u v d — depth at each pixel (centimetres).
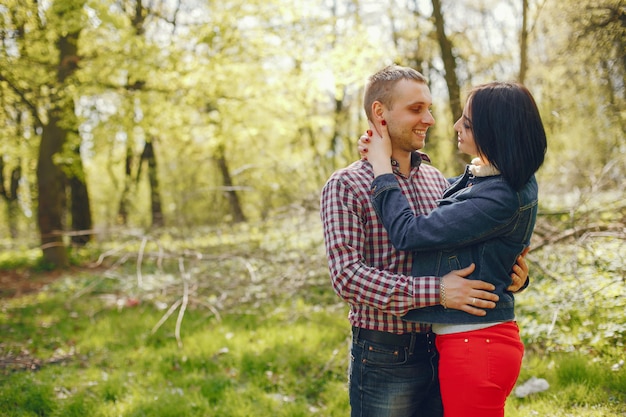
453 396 187
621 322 373
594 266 440
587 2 424
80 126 995
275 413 358
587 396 328
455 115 593
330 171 749
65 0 804
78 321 628
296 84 969
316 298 599
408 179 216
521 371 366
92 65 879
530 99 186
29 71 834
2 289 894
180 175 1938
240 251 666
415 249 188
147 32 990
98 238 1334
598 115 516
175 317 609
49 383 414
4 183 2098
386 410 205
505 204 182
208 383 406
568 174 642
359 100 1095
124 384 412
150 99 958
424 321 192
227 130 1066
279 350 462
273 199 771
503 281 192
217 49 940
